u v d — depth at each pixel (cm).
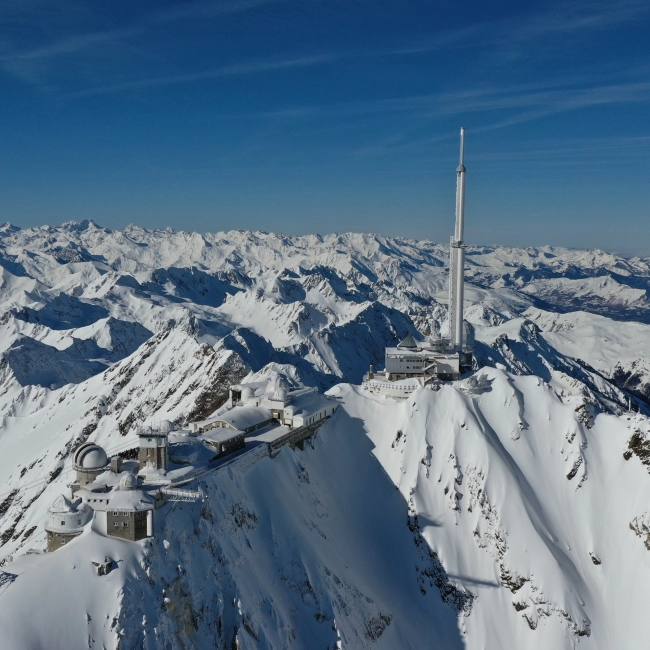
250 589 9900
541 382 16925
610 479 15175
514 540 13562
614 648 12550
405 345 18875
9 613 7831
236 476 11556
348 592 11588
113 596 8244
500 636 12694
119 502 9100
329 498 14350
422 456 15175
